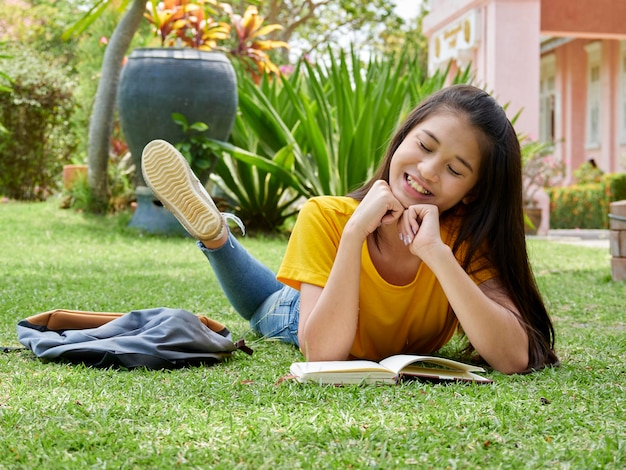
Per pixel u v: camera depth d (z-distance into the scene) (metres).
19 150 10.52
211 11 7.36
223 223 2.62
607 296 4.02
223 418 1.63
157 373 2.10
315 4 17.83
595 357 2.45
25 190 10.68
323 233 2.23
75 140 10.70
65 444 1.45
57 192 10.75
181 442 1.47
